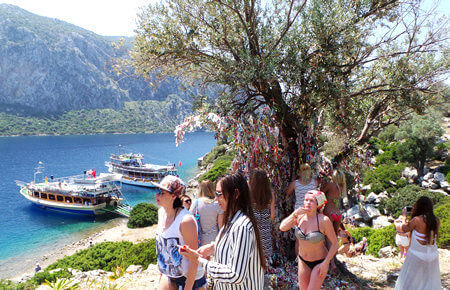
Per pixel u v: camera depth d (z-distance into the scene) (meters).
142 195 53.12
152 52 7.05
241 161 5.72
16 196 54.34
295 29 6.58
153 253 19.00
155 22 7.29
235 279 2.13
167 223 2.80
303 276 3.80
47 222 38.47
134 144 163.50
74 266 19.45
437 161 32.66
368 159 6.86
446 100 7.05
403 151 30.45
